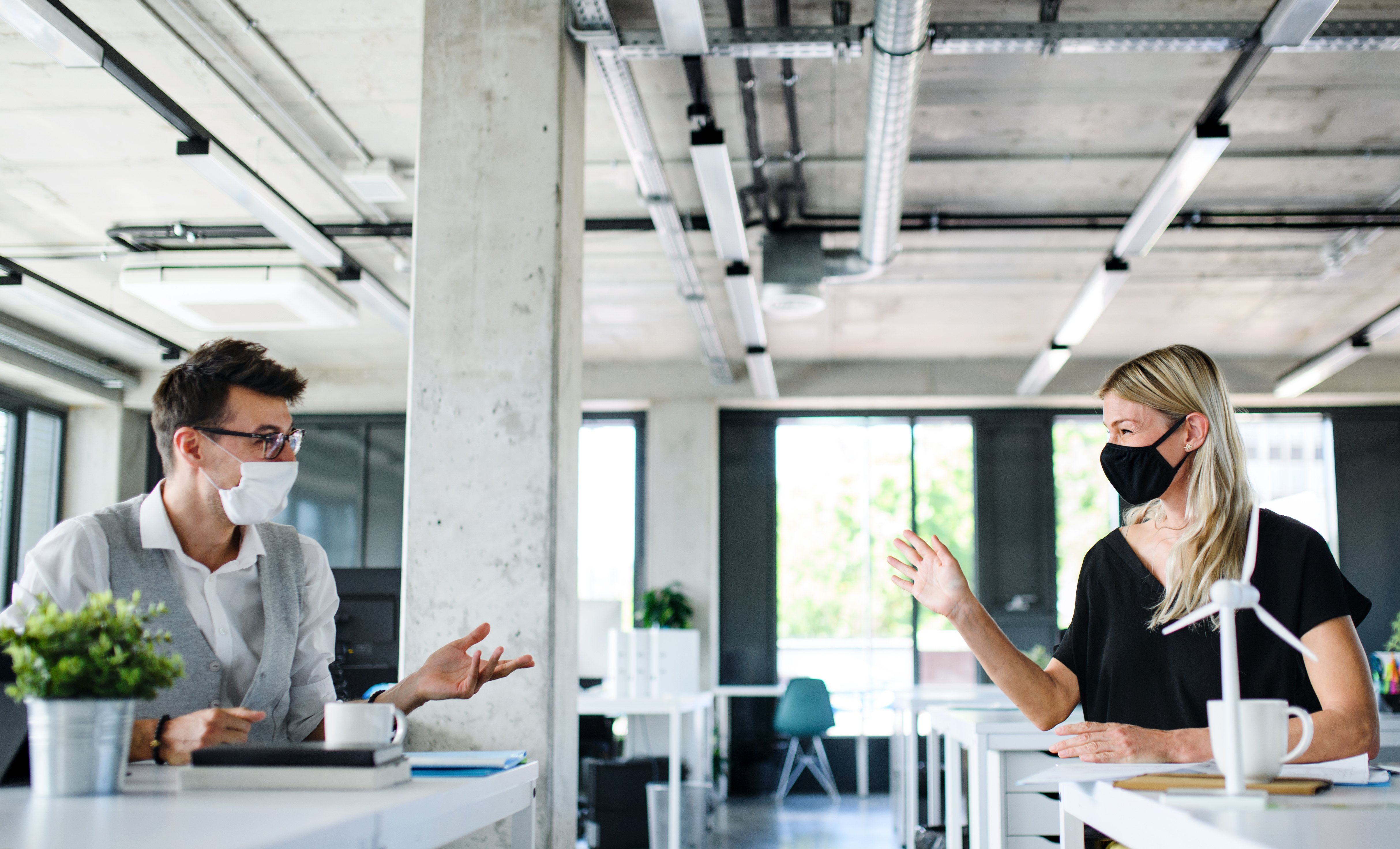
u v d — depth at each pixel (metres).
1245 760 1.33
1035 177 5.85
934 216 6.29
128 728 1.25
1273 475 10.03
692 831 6.48
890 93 3.97
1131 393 1.85
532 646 3.38
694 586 9.85
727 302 8.16
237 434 1.78
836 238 6.38
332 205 6.14
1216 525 1.75
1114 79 4.81
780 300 6.02
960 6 4.18
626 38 3.80
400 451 10.65
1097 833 1.68
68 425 9.85
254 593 1.95
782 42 3.84
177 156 5.39
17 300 7.70
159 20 4.31
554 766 3.35
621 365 10.12
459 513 3.47
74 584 1.69
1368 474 9.88
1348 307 8.12
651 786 6.15
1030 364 9.83
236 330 8.41
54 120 5.20
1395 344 9.05
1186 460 1.81
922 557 1.93
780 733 9.49
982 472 10.28
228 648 1.87
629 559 10.52
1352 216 6.26
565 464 3.59
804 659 10.17
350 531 10.55
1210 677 1.74
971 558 10.27
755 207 6.00
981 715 3.31
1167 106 5.04
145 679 1.26
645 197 5.40
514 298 3.56
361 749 1.27
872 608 10.24
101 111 5.10
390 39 4.48
